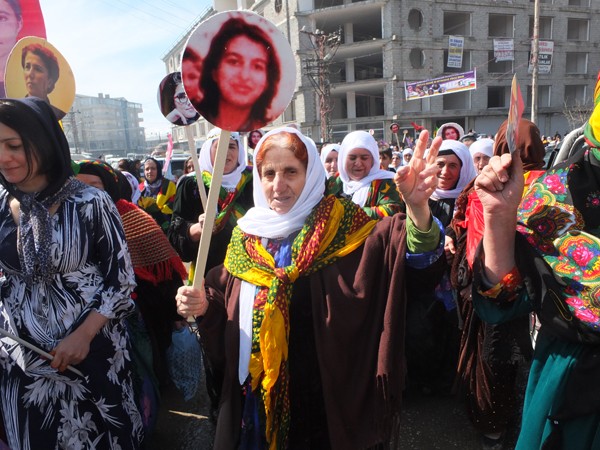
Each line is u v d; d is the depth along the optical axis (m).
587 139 1.29
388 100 29.38
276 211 1.74
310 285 1.62
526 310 1.44
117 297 1.79
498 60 29.95
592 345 1.25
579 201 1.31
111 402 1.82
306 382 1.65
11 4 2.32
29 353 1.71
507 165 1.28
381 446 1.59
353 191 3.47
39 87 2.27
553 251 1.31
